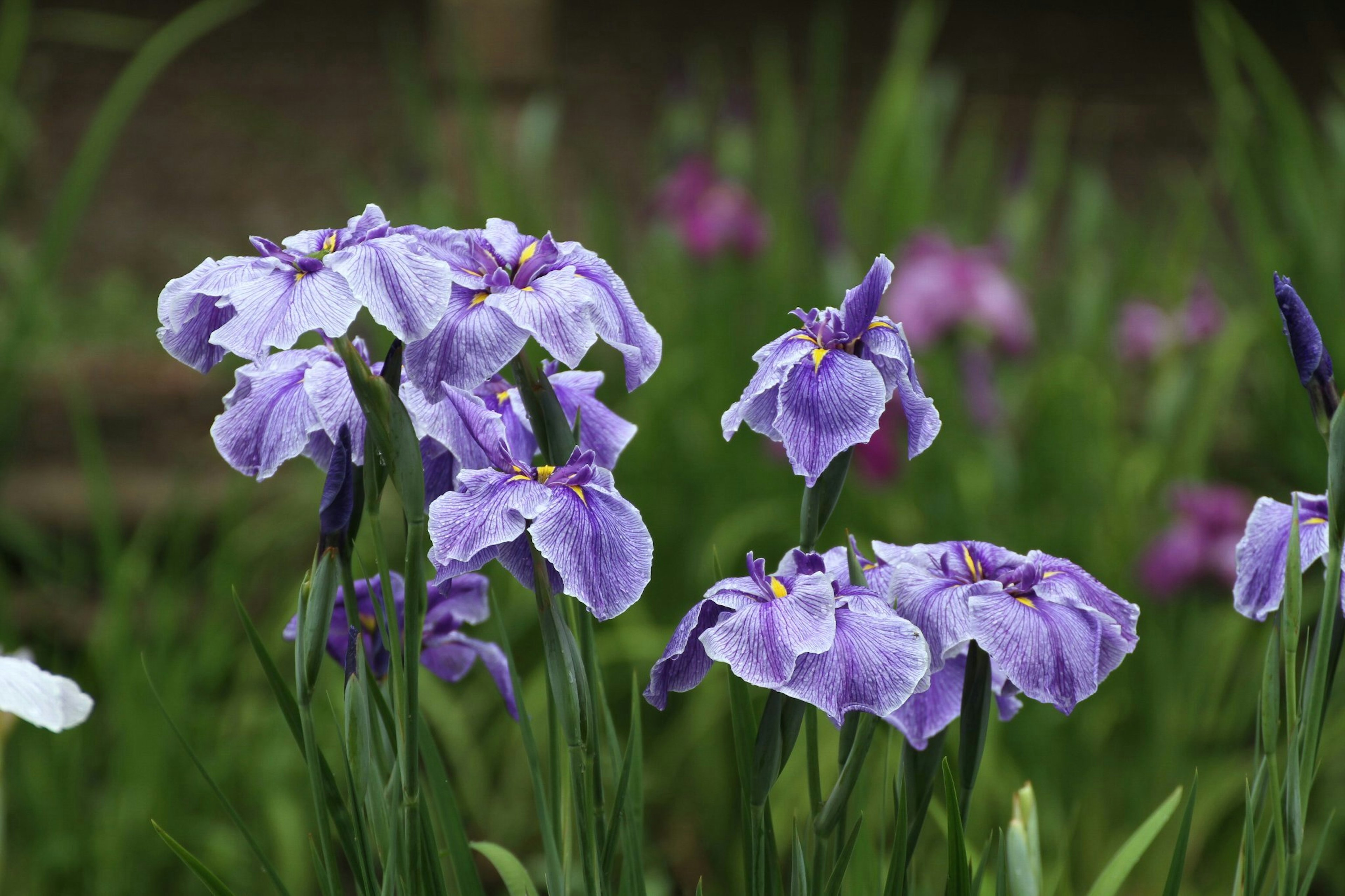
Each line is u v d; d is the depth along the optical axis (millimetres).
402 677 1925
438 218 5074
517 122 5566
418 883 1958
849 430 1916
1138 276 5512
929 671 1908
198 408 6020
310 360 1982
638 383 1935
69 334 6641
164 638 4031
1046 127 7555
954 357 4543
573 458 1932
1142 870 3711
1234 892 2016
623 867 2053
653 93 11188
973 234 5781
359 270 1875
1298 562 1924
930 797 2000
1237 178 5145
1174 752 3867
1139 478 4504
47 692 1906
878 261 1929
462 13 5551
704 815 4074
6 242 5465
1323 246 4797
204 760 3875
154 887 3650
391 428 1885
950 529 4242
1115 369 5277
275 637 4285
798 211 5414
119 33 10828
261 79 10789
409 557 1903
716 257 5152
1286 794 1942
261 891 3590
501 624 2035
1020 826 2129
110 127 4641
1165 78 12062
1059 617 1927
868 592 1923
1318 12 12703
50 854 3535
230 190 9219
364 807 1969
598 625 4270
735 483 4691
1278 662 1949
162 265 8219
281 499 4969
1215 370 4590
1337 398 1938
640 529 1915
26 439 5598
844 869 1954
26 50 10562
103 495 4152
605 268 1939
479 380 1884
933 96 5641
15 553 5047
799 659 1889
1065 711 1912
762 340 5027
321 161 9414
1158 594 3891
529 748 2021
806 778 3512
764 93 5957
